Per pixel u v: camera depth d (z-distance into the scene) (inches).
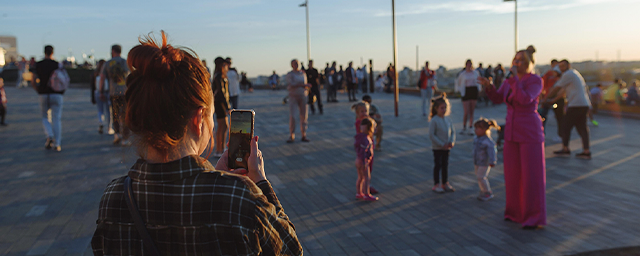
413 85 1342.3
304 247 172.1
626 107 640.4
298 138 425.4
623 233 188.2
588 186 265.4
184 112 43.1
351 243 177.2
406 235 187.0
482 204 231.9
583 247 173.0
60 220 187.9
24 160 301.1
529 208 193.6
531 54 189.3
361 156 235.6
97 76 408.5
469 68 446.0
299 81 396.5
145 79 42.6
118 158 308.2
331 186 262.4
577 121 341.4
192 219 41.1
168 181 42.1
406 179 282.8
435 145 253.4
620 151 367.9
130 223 43.4
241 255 41.4
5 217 190.4
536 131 189.8
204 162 44.6
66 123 485.7
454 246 174.9
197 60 46.3
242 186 42.5
